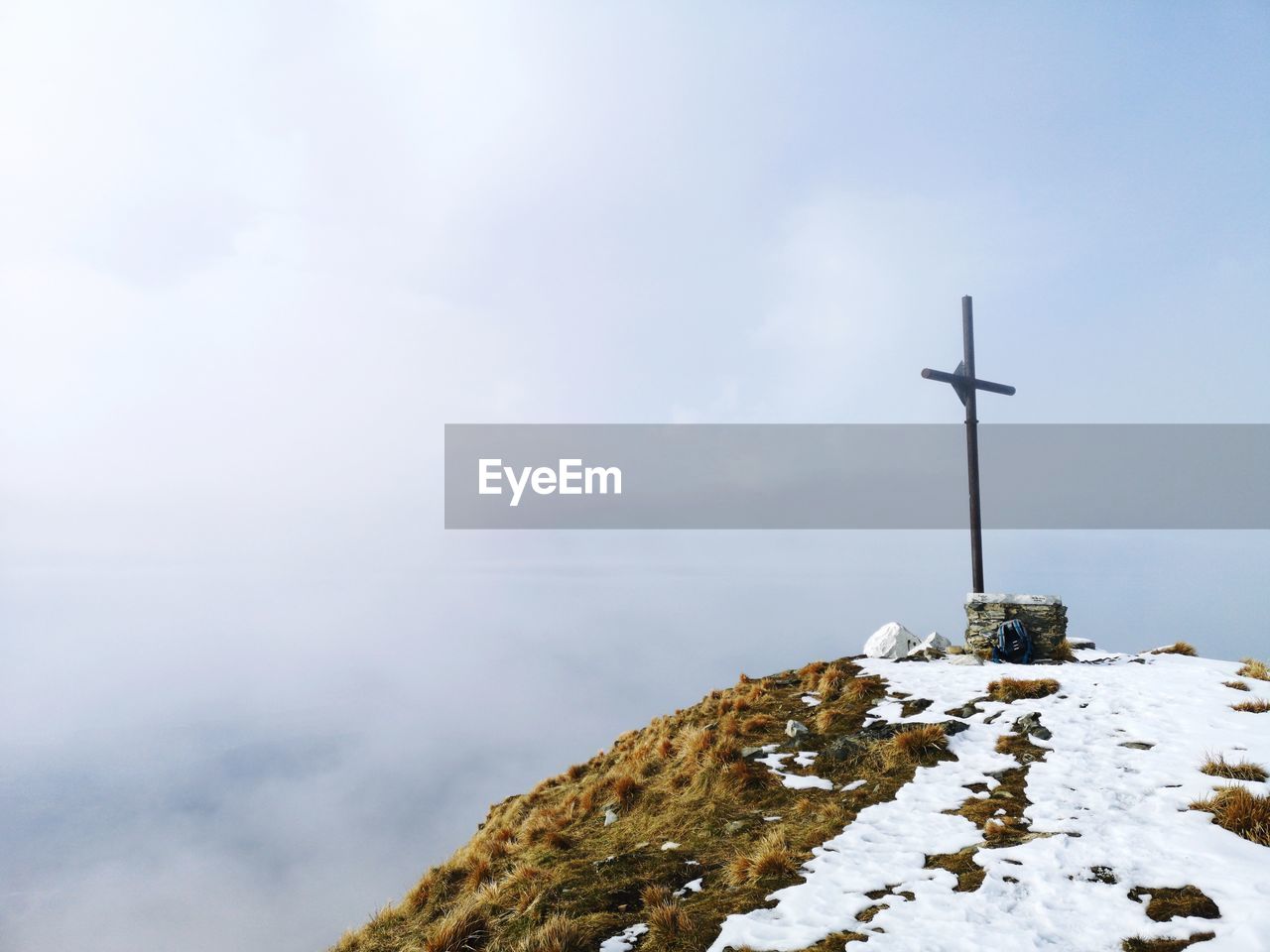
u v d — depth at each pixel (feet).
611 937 24.27
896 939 21.01
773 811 34.06
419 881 36.50
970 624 61.00
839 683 50.70
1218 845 24.18
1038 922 20.99
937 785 33.96
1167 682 45.34
